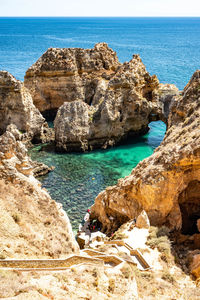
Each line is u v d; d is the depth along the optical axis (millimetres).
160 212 32562
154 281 23188
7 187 23266
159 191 31828
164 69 146375
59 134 60250
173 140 35938
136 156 60000
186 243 30297
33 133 63656
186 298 21562
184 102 42750
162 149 36219
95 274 20328
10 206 21859
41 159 57250
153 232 30031
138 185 34219
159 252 27609
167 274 24375
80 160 57500
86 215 40844
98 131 62375
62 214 25234
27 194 23766
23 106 61406
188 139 32344
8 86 61375
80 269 20438
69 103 61125
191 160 30594
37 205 23688
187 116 40125
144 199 33375
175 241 30484
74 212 41688
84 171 53062
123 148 64188
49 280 17453
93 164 55875
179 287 23359
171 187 31766
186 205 34125
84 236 35906
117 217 37375
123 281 21047
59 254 20734
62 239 22203
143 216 31391
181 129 37688
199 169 31188
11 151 25062
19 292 14898
